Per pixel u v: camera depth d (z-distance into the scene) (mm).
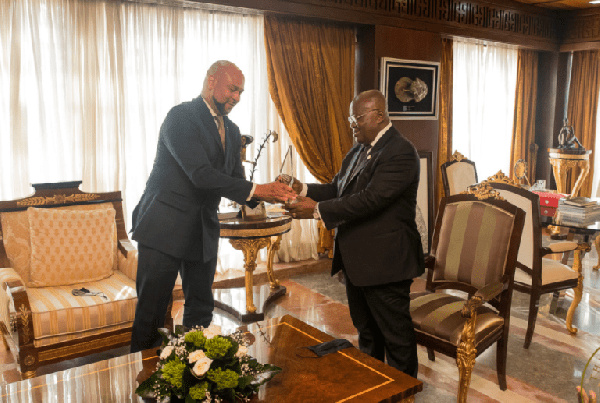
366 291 2643
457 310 2729
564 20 7160
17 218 3248
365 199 2502
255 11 4574
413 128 5680
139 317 2799
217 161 2770
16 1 3709
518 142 7359
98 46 4039
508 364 3213
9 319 2689
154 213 2691
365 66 5320
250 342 2238
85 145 4055
